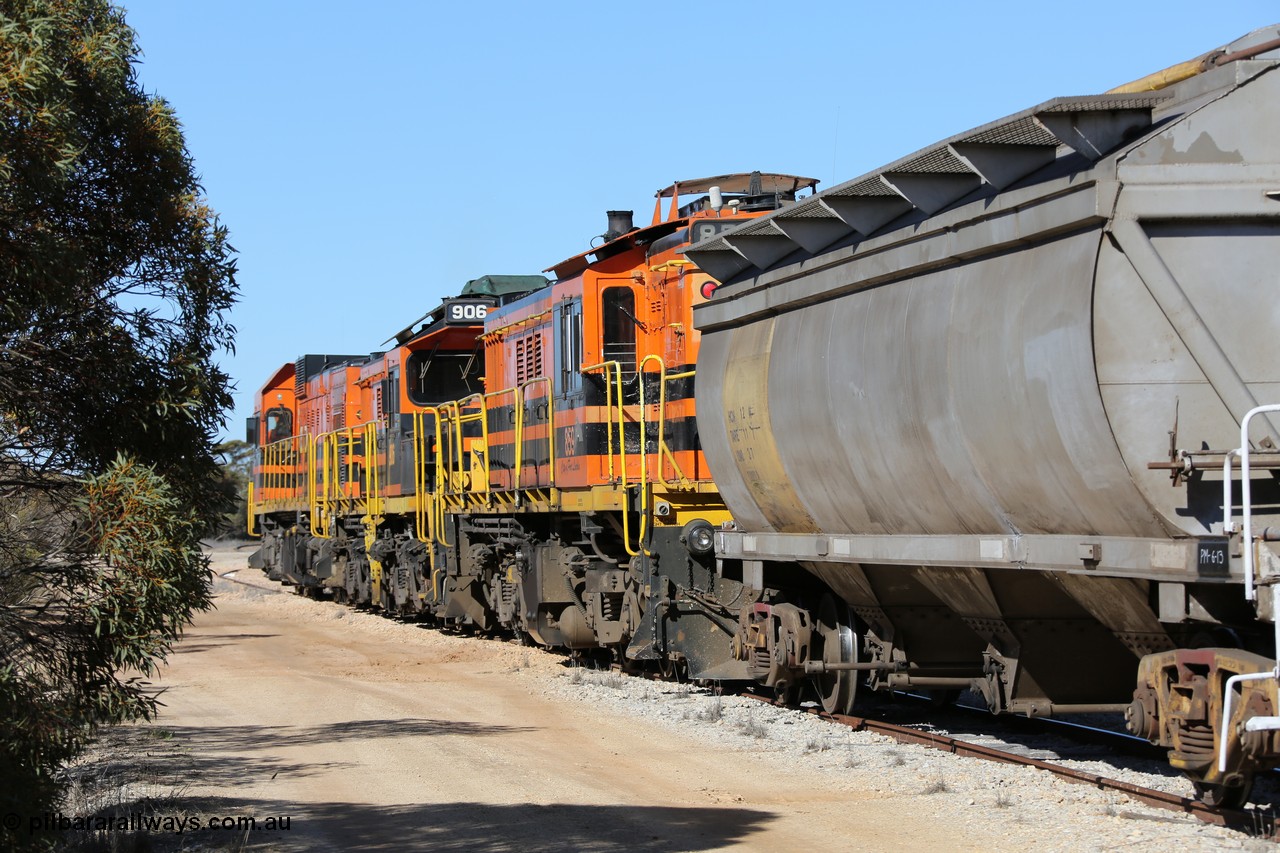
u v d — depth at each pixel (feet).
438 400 109.29
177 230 35.83
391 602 117.60
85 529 31.73
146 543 31.63
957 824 36.88
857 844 35.17
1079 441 35.14
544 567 79.97
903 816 38.14
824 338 49.16
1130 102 35.45
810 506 52.19
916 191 42.65
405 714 61.36
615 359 71.87
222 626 115.24
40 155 30.78
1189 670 34.91
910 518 45.55
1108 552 35.70
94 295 34.91
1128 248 34.12
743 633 60.34
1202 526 33.45
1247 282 34.60
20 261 31.24
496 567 93.86
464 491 94.63
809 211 49.14
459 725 57.67
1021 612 43.78
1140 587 36.01
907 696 64.69
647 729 55.06
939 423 41.86
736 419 56.65
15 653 32.01
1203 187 34.32
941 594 46.19
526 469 82.17
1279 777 41.47
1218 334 34.37
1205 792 36.47
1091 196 34.47
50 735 31.99
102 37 34.99
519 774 46.19
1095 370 34.12
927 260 42.75
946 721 56.65
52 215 34.12
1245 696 32.50
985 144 38.58
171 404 34.35
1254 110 34.65
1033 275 37.24
